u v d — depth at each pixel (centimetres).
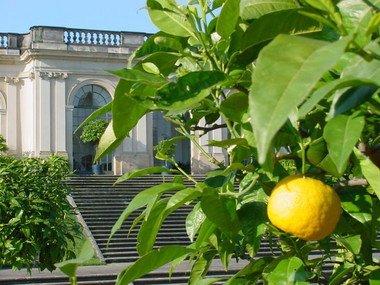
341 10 113
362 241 142
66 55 2898
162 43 132
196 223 145
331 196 110
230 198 135
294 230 109
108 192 2362
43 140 2844
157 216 139
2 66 2948
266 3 128
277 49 82
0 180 704
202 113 159
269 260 149
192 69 144
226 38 130
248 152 140
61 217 766
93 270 1345
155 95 115
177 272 1266
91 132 2703
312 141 124
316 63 78
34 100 2866
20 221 672
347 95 105
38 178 771
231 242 136
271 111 75
